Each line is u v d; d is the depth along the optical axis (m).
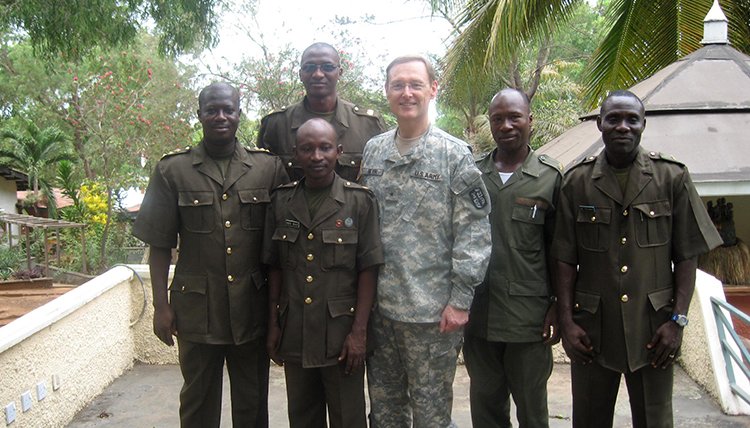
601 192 2.53
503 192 2.75
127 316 4.52
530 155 2.81
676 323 2.43
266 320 2.86
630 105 2.42
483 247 2.56
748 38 7.74
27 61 20.56
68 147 22.12
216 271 2.70
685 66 5.67
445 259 2.65
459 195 2.58
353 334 2.61
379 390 2.82
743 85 5.38
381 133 3.15
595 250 2.54
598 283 2.54
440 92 8.51
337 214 2.64
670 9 7.69
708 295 3.88
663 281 2.49
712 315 3.82
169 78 22.23
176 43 11.70
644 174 2.48
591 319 2.56
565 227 2.63
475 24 7.52
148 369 4.51
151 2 10.69
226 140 2.74
